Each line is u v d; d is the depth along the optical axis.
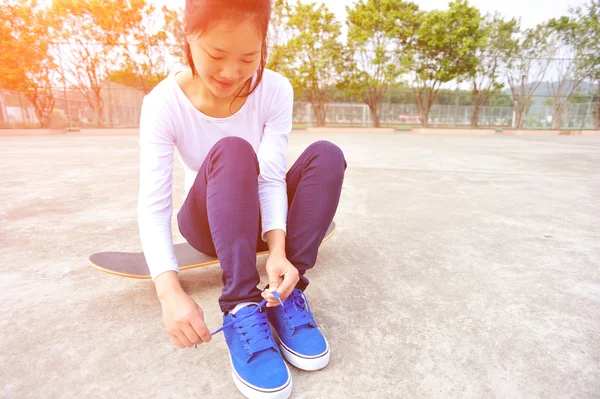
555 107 14.84
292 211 0.94
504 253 1.56
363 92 14.81
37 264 1.41
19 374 0.81
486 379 0.80
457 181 3.22
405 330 0.98
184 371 0.82
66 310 1.08
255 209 0.80
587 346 0.92
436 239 1.73
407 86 14.83
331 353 0.88
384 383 0.78
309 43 13.42
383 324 1.01
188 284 1.24
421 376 0.81
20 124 12.57
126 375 0.81
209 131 0.96
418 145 7.22
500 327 1.01
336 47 13.78
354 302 1.13
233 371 0.78
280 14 12.95
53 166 3.96
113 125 13.59
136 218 2.02
